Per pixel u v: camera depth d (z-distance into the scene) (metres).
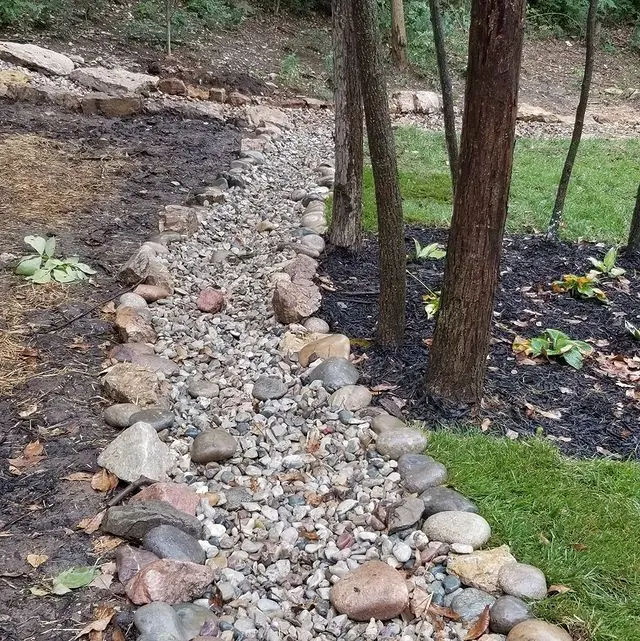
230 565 2.16
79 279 3.96
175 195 5.52
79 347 3.31
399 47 11.22
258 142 7.20
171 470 2.58
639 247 4.79
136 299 3.74
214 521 2.34
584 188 6.37
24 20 9.15
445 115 3.59
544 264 4.64
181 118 7.90
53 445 2.66
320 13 13.15
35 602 1.99
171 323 3.64
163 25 10.34
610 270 4.44
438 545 2.19
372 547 2.22
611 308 4.04
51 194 5.19
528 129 9.47
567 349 3.36
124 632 1.89
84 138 6.62
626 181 6.69
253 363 3.31
